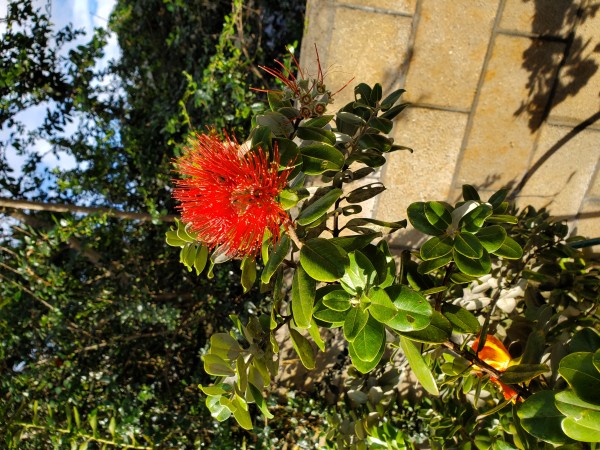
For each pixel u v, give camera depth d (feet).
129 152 10.93
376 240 8.36
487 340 4.65
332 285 3.85
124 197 11.37
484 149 8.00
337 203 4.29
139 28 12.66
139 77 12.44
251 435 9.50
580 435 2.90
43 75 10.05
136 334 10.49
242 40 9.67
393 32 7.13
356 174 4.59
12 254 10.23
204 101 9.66
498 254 3.73
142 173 11.12
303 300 3.30
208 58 10.91
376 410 7.75
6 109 9.70
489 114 7.75
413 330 3.43
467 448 5.97
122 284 11.01
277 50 10.85
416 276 4.18
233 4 9.46
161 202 11.62
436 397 7.91
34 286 9.91
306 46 7.24
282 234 3.62
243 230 3.39
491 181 8.26
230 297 10.80
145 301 10.44
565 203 8.51
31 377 9.38
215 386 3.87
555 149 8.05
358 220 4.13
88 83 10.71
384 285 3.48
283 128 4.05
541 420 3.26
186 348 11.20
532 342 4.37
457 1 6.98
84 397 9.25
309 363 3.66
